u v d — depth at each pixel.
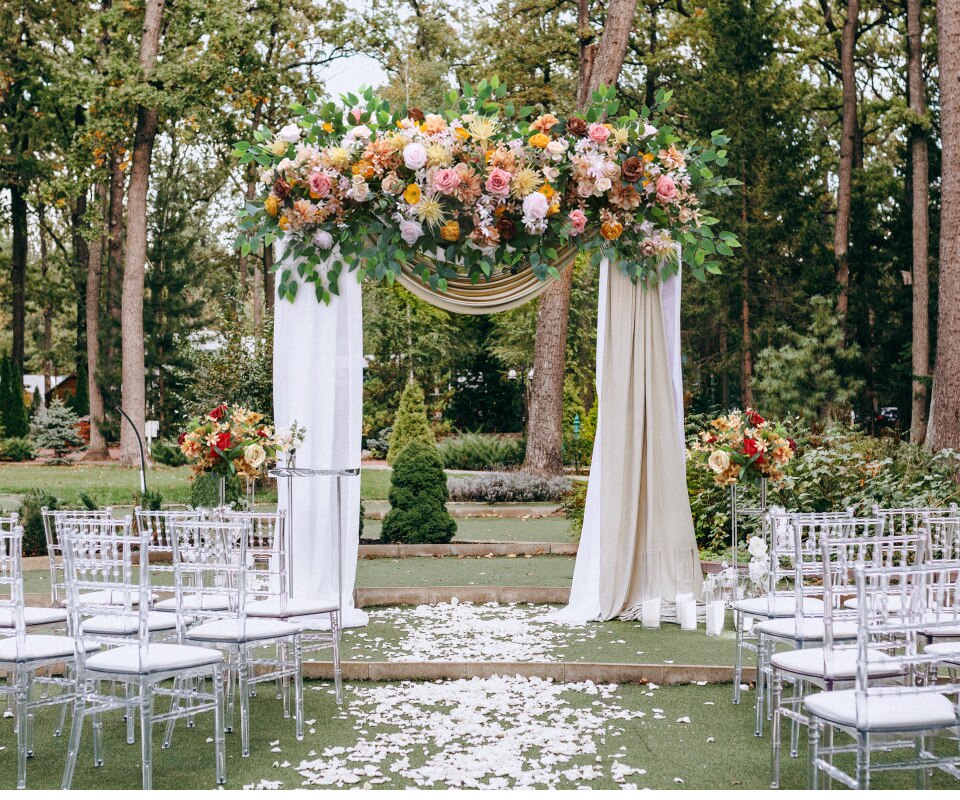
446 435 29.09
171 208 28.52
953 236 13.20
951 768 3.28
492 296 7.30
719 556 9.22
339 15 24.53
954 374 13.11
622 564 7.32
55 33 28.17
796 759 4.19
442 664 5.67
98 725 4.21
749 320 25.03
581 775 3.90
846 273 23.91
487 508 14.97
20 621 4.00
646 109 6.93
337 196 6.60
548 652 6.15
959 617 3.48
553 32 23.44
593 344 28.42
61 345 43.56
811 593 4.91
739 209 24.17
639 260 7.14
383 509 14.82
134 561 9.73
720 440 6.81
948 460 9.49
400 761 4.07
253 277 33.16
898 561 7.57
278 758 4.24
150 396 27.67
